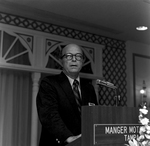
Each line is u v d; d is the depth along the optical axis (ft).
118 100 5.73
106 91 18.07
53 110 5.89
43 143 6.44
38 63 15.06
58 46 15.81
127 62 19.51
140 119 4.65
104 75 18.28
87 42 17.06
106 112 4.42
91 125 4.28
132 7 13.64
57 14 14.80
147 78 20.06
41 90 6.42
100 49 17.66
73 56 6.82
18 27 14.47
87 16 15.03
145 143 4.53
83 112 4.36
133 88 19.24
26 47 14.73
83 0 12.94
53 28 16.34
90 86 7.39
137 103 19.19
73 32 17.20
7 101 15.26
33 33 14.97
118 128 4.49
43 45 15.26
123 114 4.58
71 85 6.88
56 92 6.40
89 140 4.25
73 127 6.29
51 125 5.52
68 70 6.82
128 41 19.65
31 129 14.73
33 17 15.30
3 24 14.01
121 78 19.12
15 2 13.38
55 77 6.79
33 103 14.74
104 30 17.37
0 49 13.87
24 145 15.53
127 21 15.67
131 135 4.60
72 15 14.93
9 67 14.05
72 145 4.51
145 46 20.35
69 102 6.39
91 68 17.08
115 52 19.13
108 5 13.46
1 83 15.15
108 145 4.34
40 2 13.33
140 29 17.02
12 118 15.35
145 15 14.69
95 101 7.32
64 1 13.14
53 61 15.57
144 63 20.18
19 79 15.87
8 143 15.01
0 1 13.23
